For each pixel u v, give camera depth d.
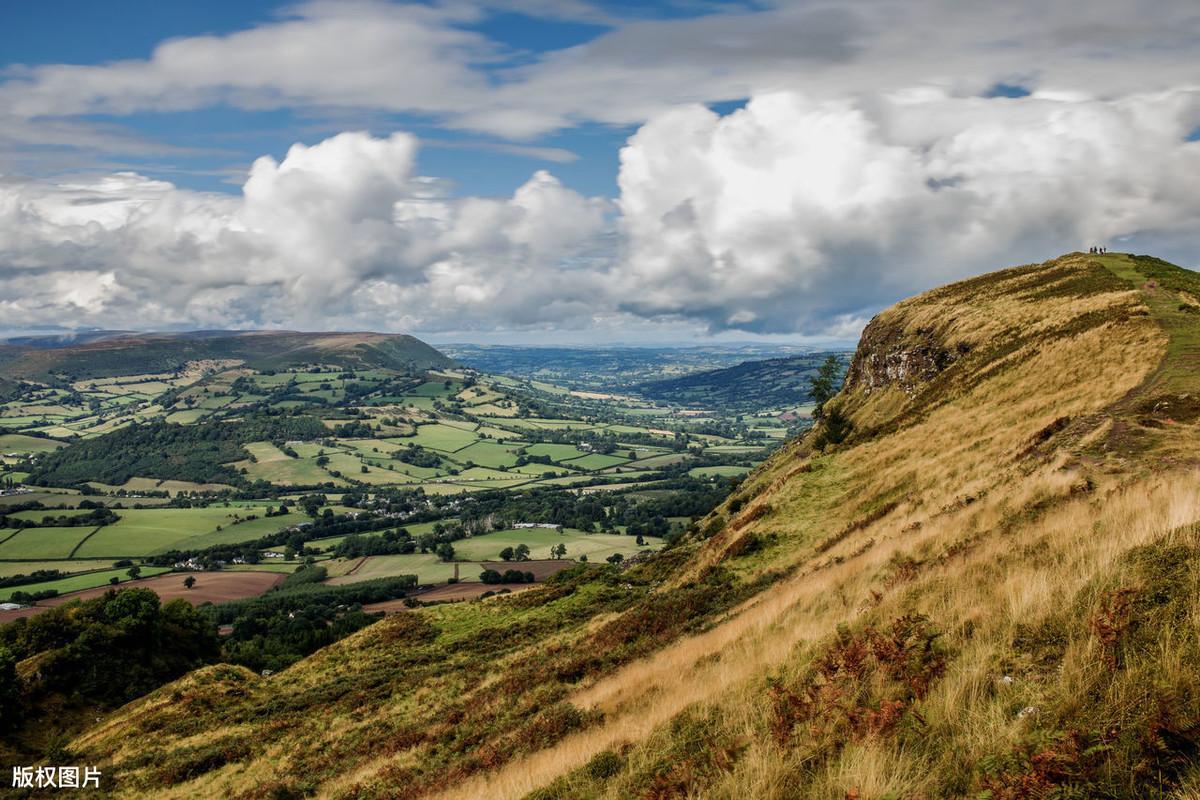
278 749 37.75
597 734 16.44
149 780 38.16
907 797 7.31
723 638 21.97
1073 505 19.25
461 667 43.75
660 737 13.20
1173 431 26.25
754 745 9.77
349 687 47.06
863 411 105.81
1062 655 8.99
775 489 52.47
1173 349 41.94
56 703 62.06
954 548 20.64
